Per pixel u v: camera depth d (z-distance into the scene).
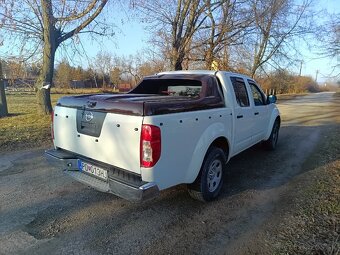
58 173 4.73
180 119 3.08
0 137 6.98
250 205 3.73
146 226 3.16
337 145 7.19
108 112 3.05
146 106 2.77
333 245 2.74
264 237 2.95
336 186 4.29
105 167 3.16
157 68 16.98
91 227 3.11
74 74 45.44
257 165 5.52
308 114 15.31
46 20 9.80
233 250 2.73
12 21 9.17
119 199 3.81
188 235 2.99
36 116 10.44
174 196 3.99
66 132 3.65
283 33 19.62
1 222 3.14
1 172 4.71
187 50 13.34
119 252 2.67
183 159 3.19
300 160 5.88
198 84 4.61
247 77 5.27
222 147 4.26
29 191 3.99
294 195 4.03
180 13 12.67
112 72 49.59
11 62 10.48
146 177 2.82
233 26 13.35
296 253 2.65
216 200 3.89
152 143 2.75
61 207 3.54
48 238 2.87
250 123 5.02
